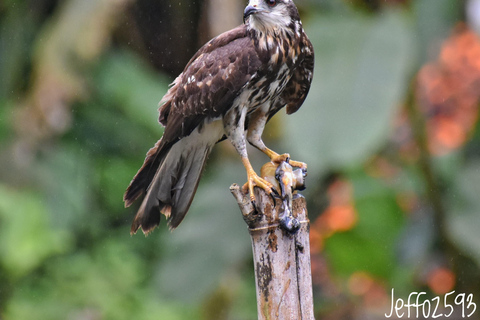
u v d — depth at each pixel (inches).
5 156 520.1
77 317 535.8
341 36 369.4
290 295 226.8
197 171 298.8
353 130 336.8
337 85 351.9
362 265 444.5
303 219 230.1
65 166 551.2
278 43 287.0
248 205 227.3
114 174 587.2
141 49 564.1
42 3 557.6
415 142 423.8
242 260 403.5
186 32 558.9
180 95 296.0
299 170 236.8
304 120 343.0
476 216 395.9
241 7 458.3
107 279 560.4
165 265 405.7
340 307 468.8
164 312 537.6
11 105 533.6
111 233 606.9
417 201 438.6
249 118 303.3
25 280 556.7
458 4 414.6
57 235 541.0
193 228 409.7
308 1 405.4
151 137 599.8
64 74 487.8
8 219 530.0
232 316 524.4
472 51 434.6
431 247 433.7
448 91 438.3
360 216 438.9
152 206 292.2
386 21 374.3
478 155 435.5
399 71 352.8
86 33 486.9
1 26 556.7
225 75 287.0
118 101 558.9
